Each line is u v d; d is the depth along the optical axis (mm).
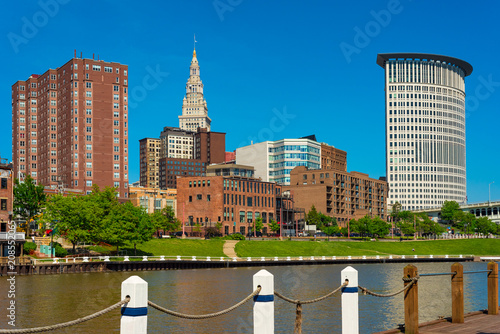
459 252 161250
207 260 109062
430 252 159125
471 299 58000
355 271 17250
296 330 15500
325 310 49156
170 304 54094
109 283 73438
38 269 87562
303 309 49781
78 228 101688
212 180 180875
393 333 19938
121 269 97562
